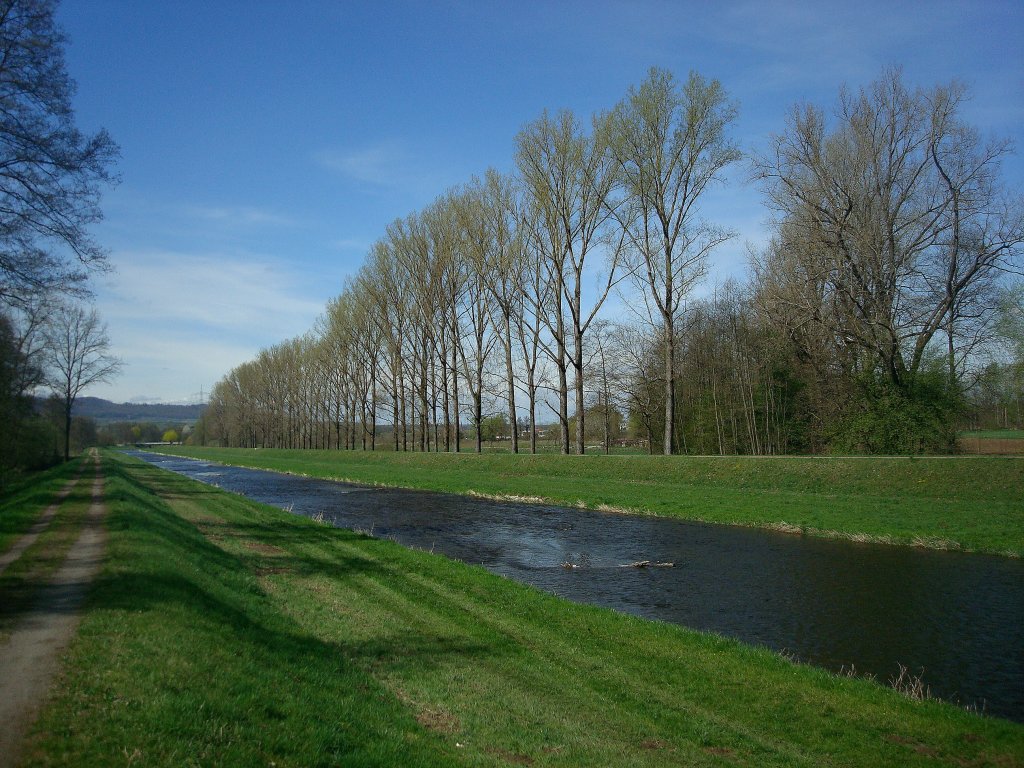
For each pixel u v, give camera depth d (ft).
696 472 107.14
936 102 99.50
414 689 29.27
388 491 128.47
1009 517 68.39
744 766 24.22
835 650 38.65
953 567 57.47
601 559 63.72
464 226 147.84
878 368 107.55
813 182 106.63
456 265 167.84
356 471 176.45
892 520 71.97
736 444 153.17
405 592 47.29
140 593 32.91
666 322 121.39
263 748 19.58
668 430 120.67
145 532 51.49
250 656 27.81
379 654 33.81
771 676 32.76
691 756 24.70
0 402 111.24
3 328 108.78
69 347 213.25
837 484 89.30
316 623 38.04
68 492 95.55
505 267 142.10
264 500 114.52
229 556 55.36
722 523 81.10
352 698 26.32
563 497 102.12
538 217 133.08
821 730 27.45
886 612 45.70
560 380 138.41
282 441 377.30
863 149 104.22
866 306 103.91
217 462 274.16
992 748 26.03
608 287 131.03
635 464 117.91
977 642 39.73
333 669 30.01
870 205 103.09
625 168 120.06
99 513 67.51
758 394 148.66
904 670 35.12
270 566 54.29
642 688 31.40
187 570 41.24
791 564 59.82
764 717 28.60
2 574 38.99
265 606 39.65
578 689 30.86
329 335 250.37
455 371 176.65
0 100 57.16
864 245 100.42
